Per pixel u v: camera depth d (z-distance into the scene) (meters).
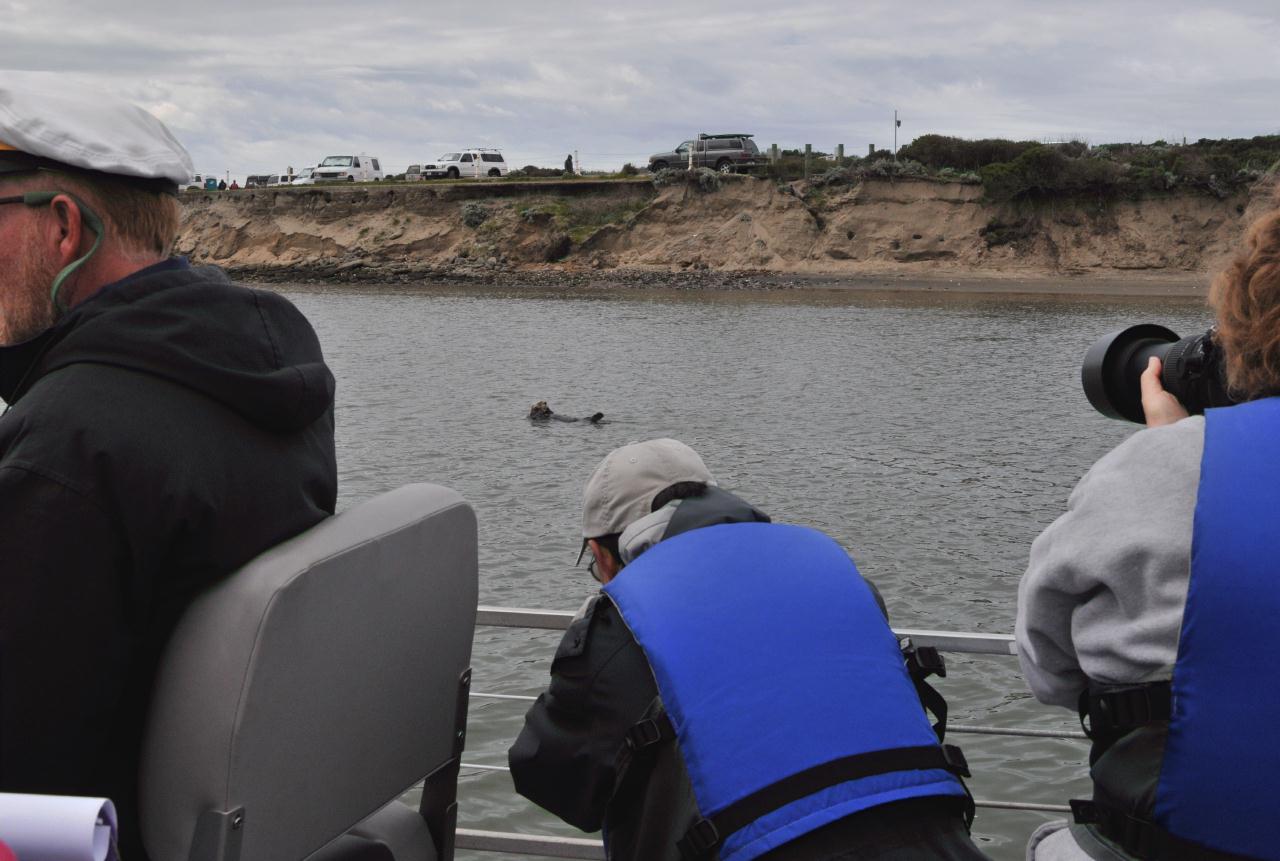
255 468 1.94
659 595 2.06
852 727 1.88
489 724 8.98
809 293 59.84
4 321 2.00
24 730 1.77
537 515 17.00
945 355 37.59
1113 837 1.79
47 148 1.90
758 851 1.77
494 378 33.50
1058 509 17.45
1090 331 43.69
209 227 79.75
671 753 1.94
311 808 1.99
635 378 33.31
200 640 1.81
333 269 72.50
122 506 1.77
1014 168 65.00
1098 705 1.81
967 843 1.85
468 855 6.90
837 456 21.95
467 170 80.31
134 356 1.85
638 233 71.06
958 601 12.74
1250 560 1.60
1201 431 1.77
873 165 68.25
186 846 1.83
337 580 1.94
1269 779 1.58
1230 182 64.06
